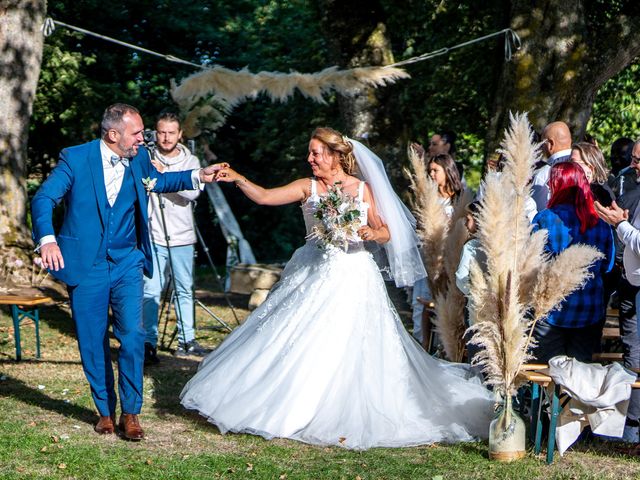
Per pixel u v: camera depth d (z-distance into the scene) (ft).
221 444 17.84
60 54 61.72
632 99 52.34
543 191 22.21
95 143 18.11
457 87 56.03
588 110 36.86
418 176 23.04
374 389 18.74
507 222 17.17
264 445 17.81
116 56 74.69
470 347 20.77
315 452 17.40
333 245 19.70
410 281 20.52
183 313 28.27
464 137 64.28
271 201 19.72
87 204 17.93
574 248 16.88
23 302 26.50
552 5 36.01
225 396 19.06
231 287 45.34
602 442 18.58
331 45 50.93
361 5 49.96
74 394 22.08
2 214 39.86
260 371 19.17
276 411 18.38
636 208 18.86
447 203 24.89
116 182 18.15
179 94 35.19
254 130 84.69
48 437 17.75
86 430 18.70
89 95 64.23
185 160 27.14
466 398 19.49
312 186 20.08
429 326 26.68
